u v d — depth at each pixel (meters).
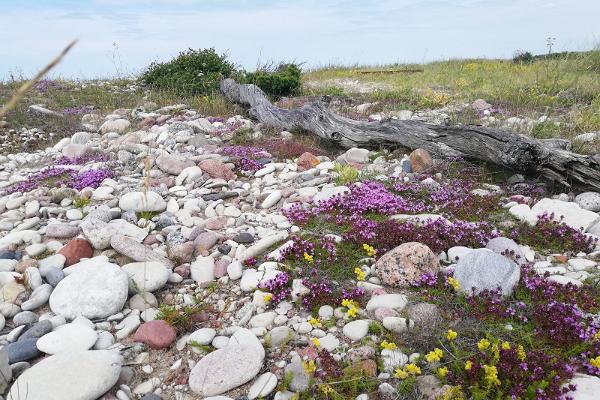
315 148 9.52
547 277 4.53
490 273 4.33
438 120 10.52
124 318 4.34
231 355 3.64
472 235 5.35
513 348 3.52
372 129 9.00
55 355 3.59
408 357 3.61
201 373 3.53
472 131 7.54
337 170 7.75
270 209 6.67
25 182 8.12
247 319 4.23
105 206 6.60
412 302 4.24
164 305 4.46
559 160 6.57
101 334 4.03
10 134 11.41
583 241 5.25
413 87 16.38
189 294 4.70
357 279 4.70
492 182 7.30
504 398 3.14
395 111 12.34
